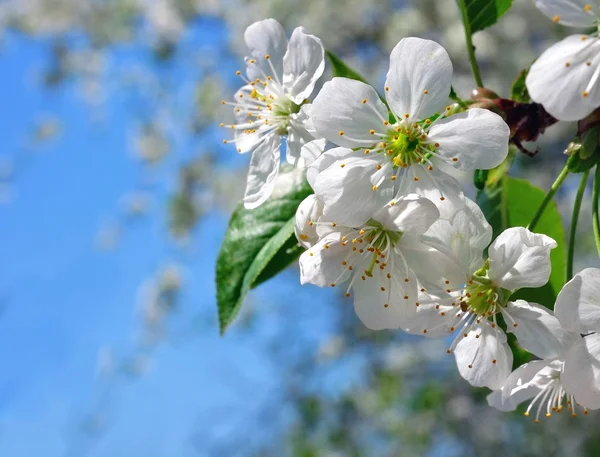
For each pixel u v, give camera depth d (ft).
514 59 2.18
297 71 0.74
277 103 0.75
